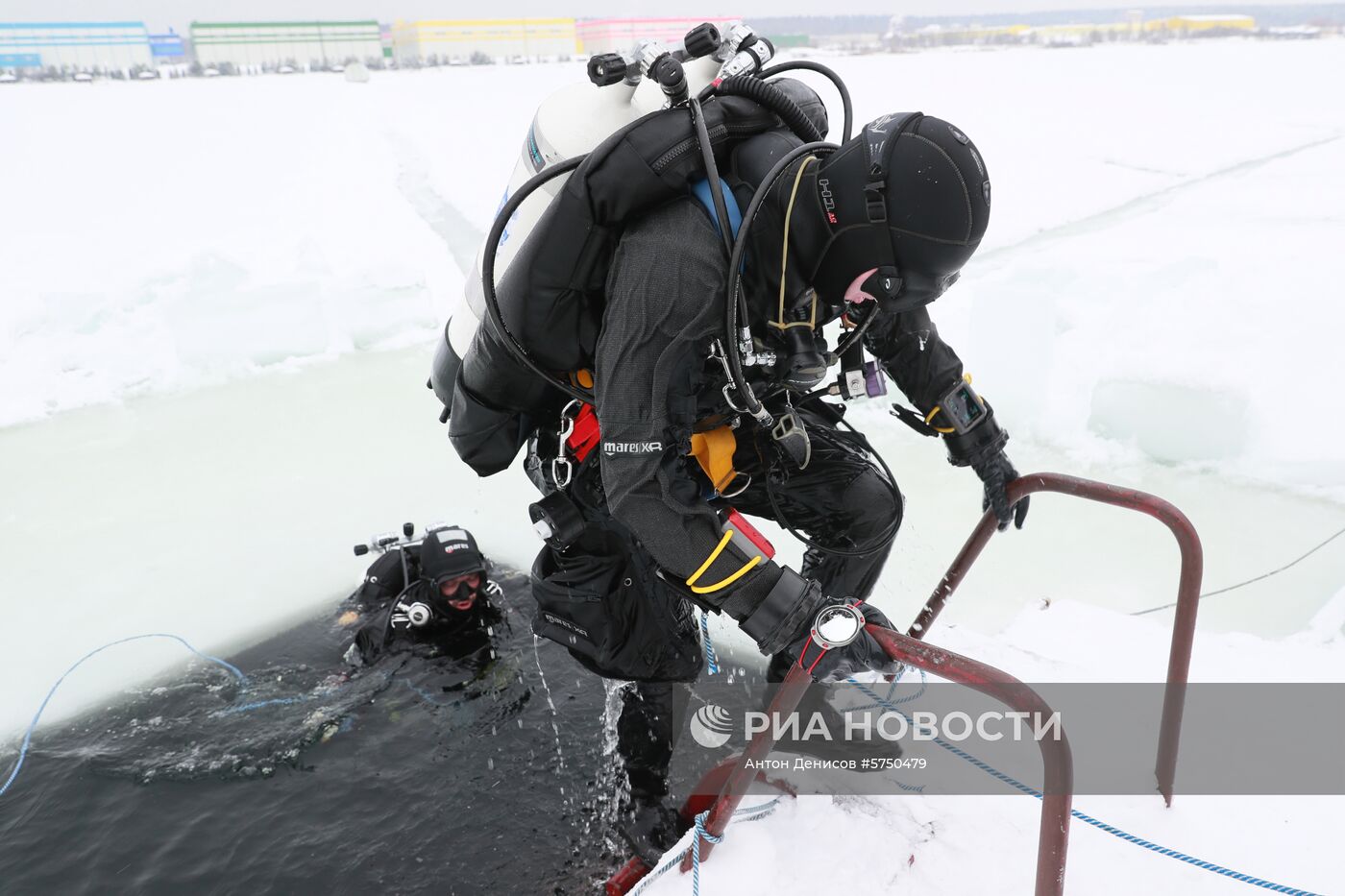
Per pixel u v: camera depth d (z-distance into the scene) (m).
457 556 2.75
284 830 2.08
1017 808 1.58
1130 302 4.56
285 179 12.06
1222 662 2.00
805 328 1.18
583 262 1.14
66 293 5.35
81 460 4.35
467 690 2.59
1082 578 3.01
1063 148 13.89
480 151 14.26
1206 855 1.47
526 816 2.08
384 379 5.30
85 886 1.95
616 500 1.13
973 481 3.72
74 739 2.47
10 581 3.35
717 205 1.08
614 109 1.38
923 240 1.03
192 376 5.30
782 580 1.15
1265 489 3.49
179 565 3.44
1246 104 20.62
